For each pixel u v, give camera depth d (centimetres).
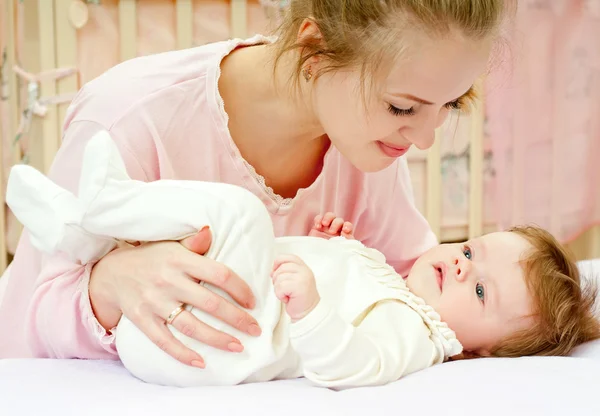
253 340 88
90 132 104
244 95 107
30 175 94
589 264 145
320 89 93
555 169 241
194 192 92
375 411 71
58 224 91
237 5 200
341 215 128
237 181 110
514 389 76
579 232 246
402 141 91
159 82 106
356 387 85
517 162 237
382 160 95
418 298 104
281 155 111
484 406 71
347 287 99
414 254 136
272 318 89
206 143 108
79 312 96
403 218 135
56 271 100
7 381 84
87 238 93
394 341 92
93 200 91
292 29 98
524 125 236
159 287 87
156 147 104
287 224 116
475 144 235
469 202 241
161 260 89
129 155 103
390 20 83
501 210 241
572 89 240
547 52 235
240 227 91
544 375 81
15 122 212
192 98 106
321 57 92
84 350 99
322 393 79
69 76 193
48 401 77
